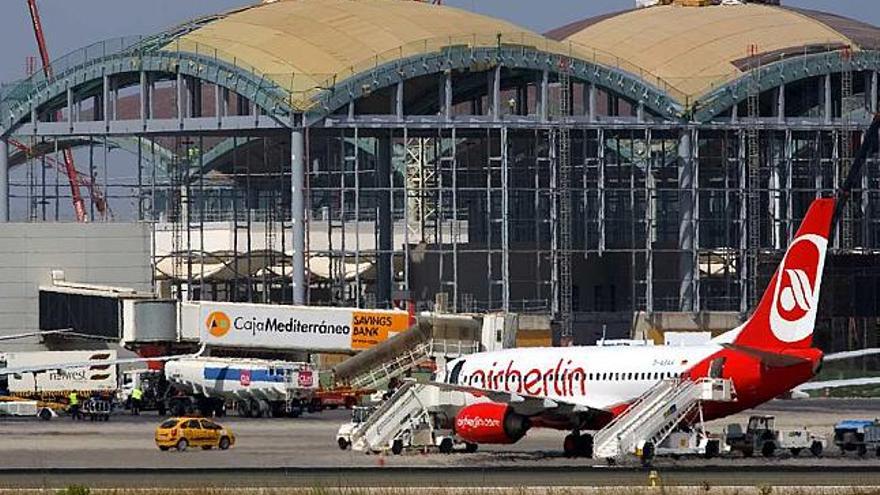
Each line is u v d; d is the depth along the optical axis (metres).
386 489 173.12
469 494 169.12
